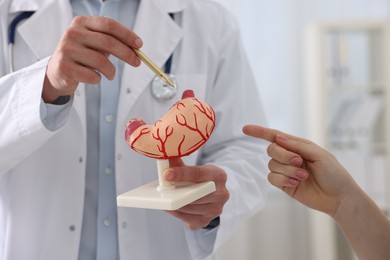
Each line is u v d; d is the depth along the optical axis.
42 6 1.14
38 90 0.89
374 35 2.53
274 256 2.52
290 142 0.88
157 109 1.12
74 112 1.06
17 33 1.13
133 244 1.07
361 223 0.90
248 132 0.90
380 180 2.50
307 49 2.47
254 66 2.51
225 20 1.27
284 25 2.50
